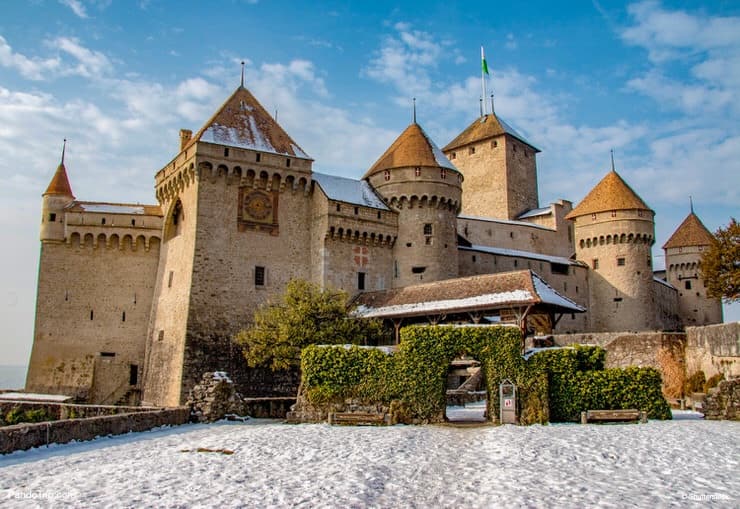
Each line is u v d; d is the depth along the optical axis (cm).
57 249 5509
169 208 5488
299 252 5353
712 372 3981
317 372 3228
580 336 4906
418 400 3144
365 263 5481
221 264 4925
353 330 4322
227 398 3531
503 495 1598
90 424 2658
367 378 3191
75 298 5462
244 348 4806
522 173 9212
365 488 1684
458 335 3191
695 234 9050
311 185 5519
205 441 2558
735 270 5859
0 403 3741
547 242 8212
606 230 7369
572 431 2698
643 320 7162
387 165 5822
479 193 9125
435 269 5584
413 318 4838
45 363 5306
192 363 4631
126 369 5431
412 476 1850
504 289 4312
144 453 2283
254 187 5203
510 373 3136
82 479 1819
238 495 1622
